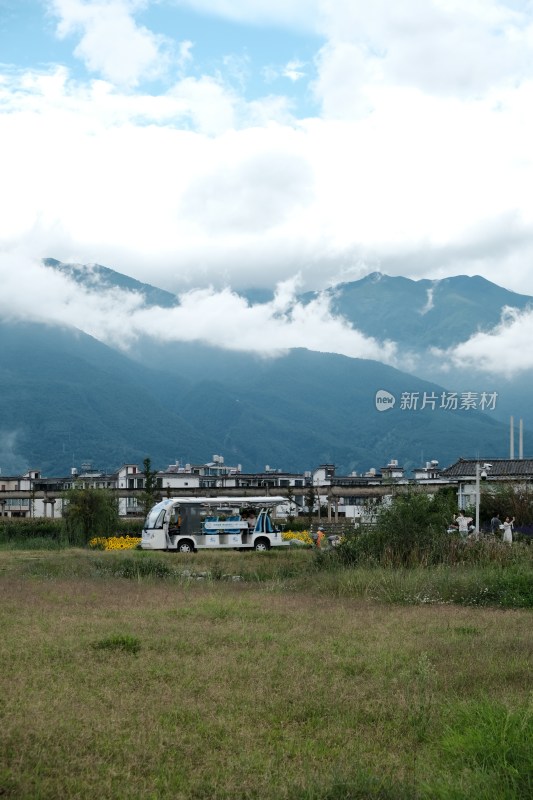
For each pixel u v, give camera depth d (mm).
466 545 27172
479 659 12594
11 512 105125
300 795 7414
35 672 11578
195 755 8438
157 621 16703
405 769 8125
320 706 10203
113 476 118625
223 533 49469
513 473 73625
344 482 114938
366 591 21797
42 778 7645
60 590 22406
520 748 7965
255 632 15273
